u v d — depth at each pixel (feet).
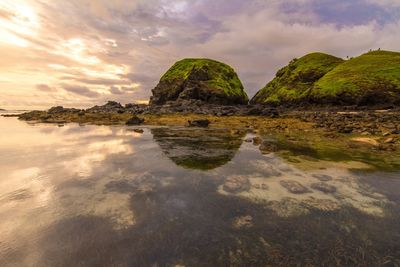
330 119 93.15
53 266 13.57
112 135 65.67
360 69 205.77
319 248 15.60
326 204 22.11
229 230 17.63
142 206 21.27
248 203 22.22
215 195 23.97
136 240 16.14
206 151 44.65
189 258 14.43
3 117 157.38
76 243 15.67
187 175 30.25
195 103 220.64
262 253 15.02
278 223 18.72
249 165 35.06
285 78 357.20
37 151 44.16
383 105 153.48
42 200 22.24
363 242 16.26
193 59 332.39
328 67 309.01
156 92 295.48
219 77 284.20
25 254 14.52
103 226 17.83
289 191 25.16
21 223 18.06
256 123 92.73
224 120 105.09
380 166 34.04
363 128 66.49
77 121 111.96
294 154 41.83
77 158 38.81
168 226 17.99
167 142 54.34
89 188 25.43
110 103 234.38
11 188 25.26
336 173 31.09
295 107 207.41
